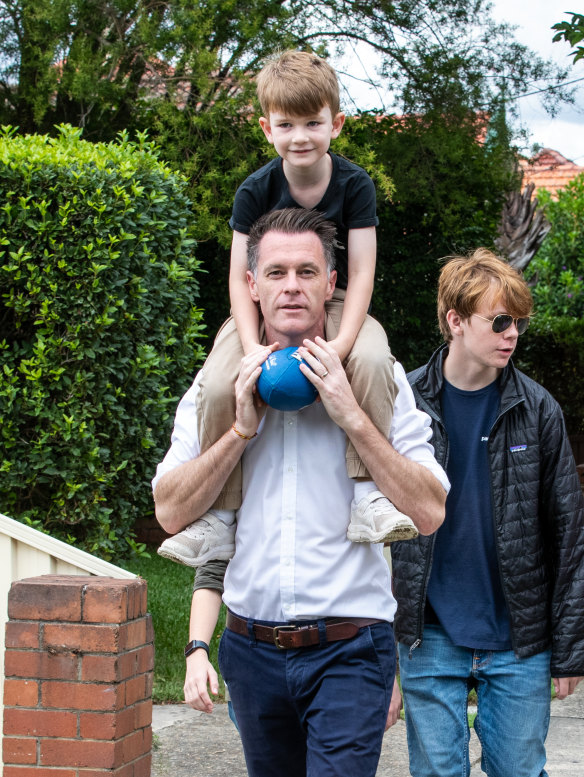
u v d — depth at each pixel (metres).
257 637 2.62
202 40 10.30
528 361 14.59
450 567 3.25
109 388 6.62
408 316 13.11
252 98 10.35
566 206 20.53
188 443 2.70
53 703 3.23
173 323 7.21
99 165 6.50
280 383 2.46
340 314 2.86
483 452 3.28
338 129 3.02
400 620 3.25
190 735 5.07
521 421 3.24
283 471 2.61
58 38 10.59
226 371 2.66
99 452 6.46
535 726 3.19
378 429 2.61
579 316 19.19
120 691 3.22
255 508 2.64
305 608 2.55
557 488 3.21
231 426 2.63
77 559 3.72
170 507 2.60
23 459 6.49
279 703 2.62
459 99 11.93
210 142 10.58
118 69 10.87
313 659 2.55
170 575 8.09
